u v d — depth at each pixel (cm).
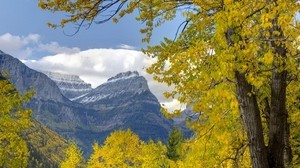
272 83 573
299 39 525
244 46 477
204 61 519
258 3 450
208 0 521
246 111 536
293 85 768
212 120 569
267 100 782
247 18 474
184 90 568
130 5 580
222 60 462
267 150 555
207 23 558
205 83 532
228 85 572
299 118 767
